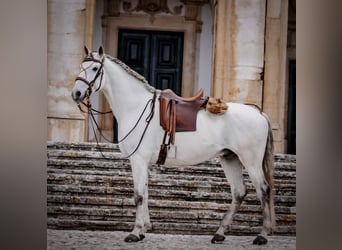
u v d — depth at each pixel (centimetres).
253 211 590
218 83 717
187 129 580
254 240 585
